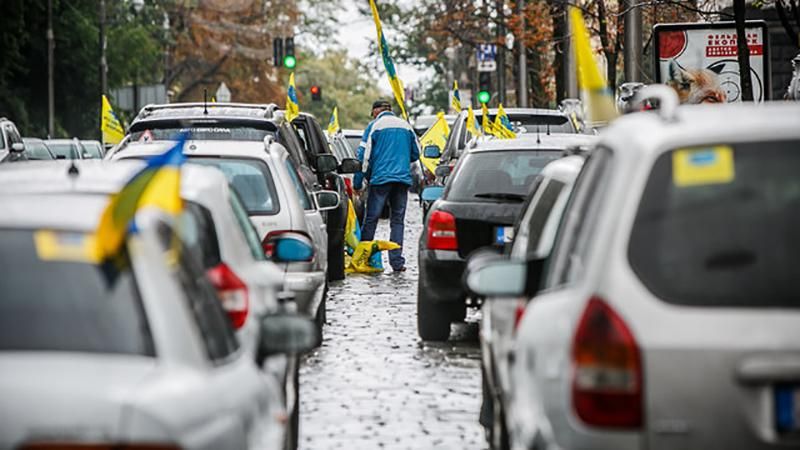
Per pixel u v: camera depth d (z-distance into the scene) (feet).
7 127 214.28
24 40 387.96
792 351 37.17
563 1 217.56
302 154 131.95
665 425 37.22
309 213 102.06
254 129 121.70
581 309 38.06
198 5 618.85
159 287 36.09
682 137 38.83
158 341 34.94
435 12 401.29
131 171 50.21
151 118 121.19
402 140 156.35
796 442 37.09
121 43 476.13
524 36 300.61
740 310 37.47
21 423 32.17
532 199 64.44
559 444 38.34
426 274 101.60
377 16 154.51
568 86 256.32
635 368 37.32
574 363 37.70
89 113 460.14
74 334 34.83
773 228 37.99
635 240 38.09
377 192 155.84
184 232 55.83
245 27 625.41
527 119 174.70
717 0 227.40
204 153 93.35
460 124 183.11
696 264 37.81
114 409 32.40
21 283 35.60
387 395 82.17
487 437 67.67
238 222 64.80
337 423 74.28
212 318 40.96
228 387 36.68
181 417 33.09
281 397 51.11
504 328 54.70
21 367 33.40
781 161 38.52
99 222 36.04
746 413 37.19
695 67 153.38
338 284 143.84
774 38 244.63
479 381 86.69
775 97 246.27
